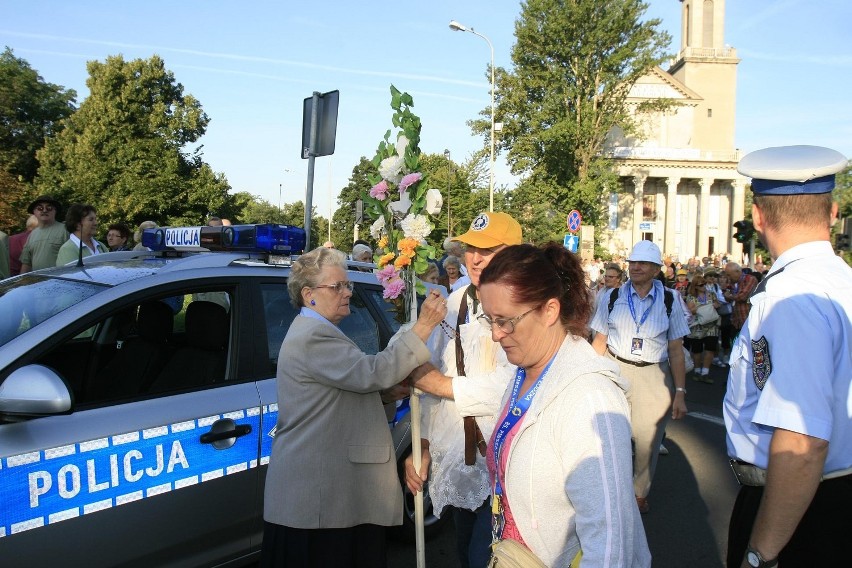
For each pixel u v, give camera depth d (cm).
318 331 233
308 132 580
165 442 268
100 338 324
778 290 169
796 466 156
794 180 173
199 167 3319
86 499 244
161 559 267
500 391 232
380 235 271
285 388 236
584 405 146
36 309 276
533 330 159
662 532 434
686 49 5603
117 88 3109
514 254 161
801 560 171
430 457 275
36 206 615
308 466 230
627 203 5294
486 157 3164
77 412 253
